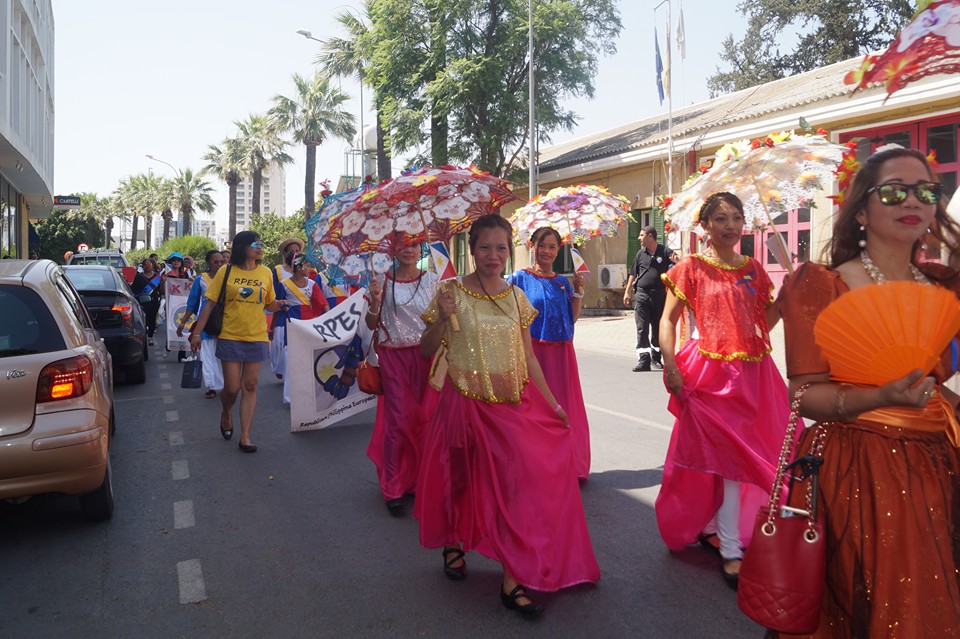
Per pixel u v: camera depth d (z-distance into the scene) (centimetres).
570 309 571
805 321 222
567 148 3062
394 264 546
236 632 350
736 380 391
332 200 560
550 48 2467
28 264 524
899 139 1440
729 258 407
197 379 795
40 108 2673
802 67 3369
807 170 451
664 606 364
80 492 461
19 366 444
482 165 2502
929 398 198
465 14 2434
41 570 427
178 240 5200
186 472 627
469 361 374
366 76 2661
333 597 385
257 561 434
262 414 869
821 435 227
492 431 368
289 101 4106
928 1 203
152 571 423
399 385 528
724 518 389
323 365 779
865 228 226
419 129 2527
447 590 390
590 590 383
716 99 2380
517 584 361
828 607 228
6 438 438
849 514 217
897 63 215
